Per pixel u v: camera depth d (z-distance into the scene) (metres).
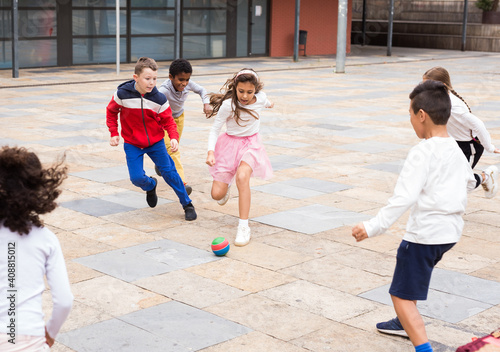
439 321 3.51
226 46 21.89
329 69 19.33
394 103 12.30
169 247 4.62
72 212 5.42
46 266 2.08
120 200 5.83
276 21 23.17
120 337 3.25
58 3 17.62
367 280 4.08
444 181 2.90
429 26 30.27
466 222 5.34
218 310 3.60
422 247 2.92
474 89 14.94
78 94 12.95
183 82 5.70
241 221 4.74
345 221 5.29
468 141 5.04
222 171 4.89
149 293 3.81
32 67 17.45
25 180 2.01
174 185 5.24
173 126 5.10
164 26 20.03
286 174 6.86
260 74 17.33
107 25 18.77
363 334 3.35
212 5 21.20
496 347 3.08
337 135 9.09
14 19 14.90
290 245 4.71
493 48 28.45
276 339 3.27
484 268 4.32
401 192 2.86
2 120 9.80
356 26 31.58
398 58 23.97
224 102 4.80
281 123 9.98
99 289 3.85
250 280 4.05
